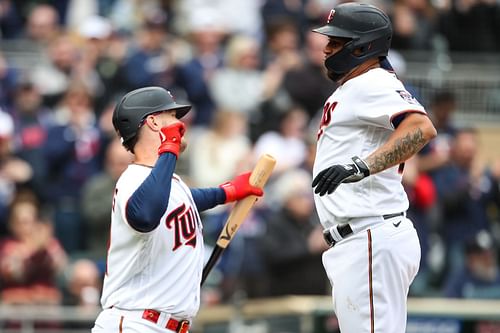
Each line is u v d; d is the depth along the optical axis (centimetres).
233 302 3856
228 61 5469
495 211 5088
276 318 3600
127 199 2286
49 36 5794
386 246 2383
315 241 4272
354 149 2403
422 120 2328
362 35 2405
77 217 4753
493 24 6034
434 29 6006
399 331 2406
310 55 5409
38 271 4341
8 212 4434
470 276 4503
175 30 5881
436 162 4975
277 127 5109
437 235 4900
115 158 4566
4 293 4309
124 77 5256
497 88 5838
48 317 3962
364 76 2411
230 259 4462
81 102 4988
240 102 5366
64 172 4862
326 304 3512
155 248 2330
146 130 2378
